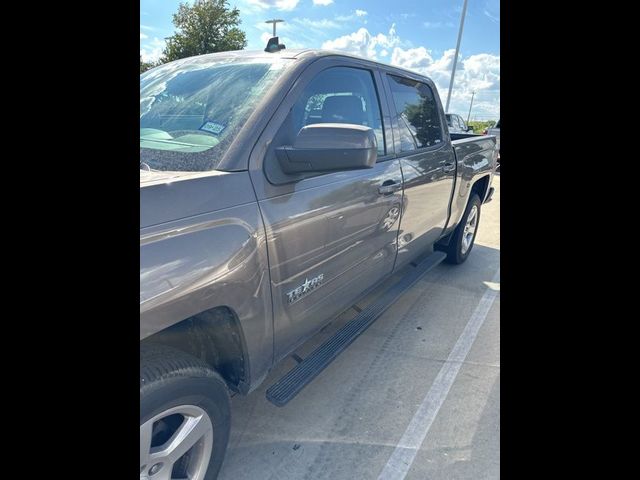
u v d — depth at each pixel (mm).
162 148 1775
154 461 1438
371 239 2516
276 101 1844
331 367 2744
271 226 1702
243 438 2129
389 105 2779
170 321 1333
